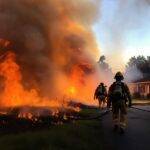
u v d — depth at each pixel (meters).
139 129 11.99
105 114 17.45
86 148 7.94
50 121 18.45
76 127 10.53
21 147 7.32
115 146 8.79
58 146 7.71
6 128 15.85
